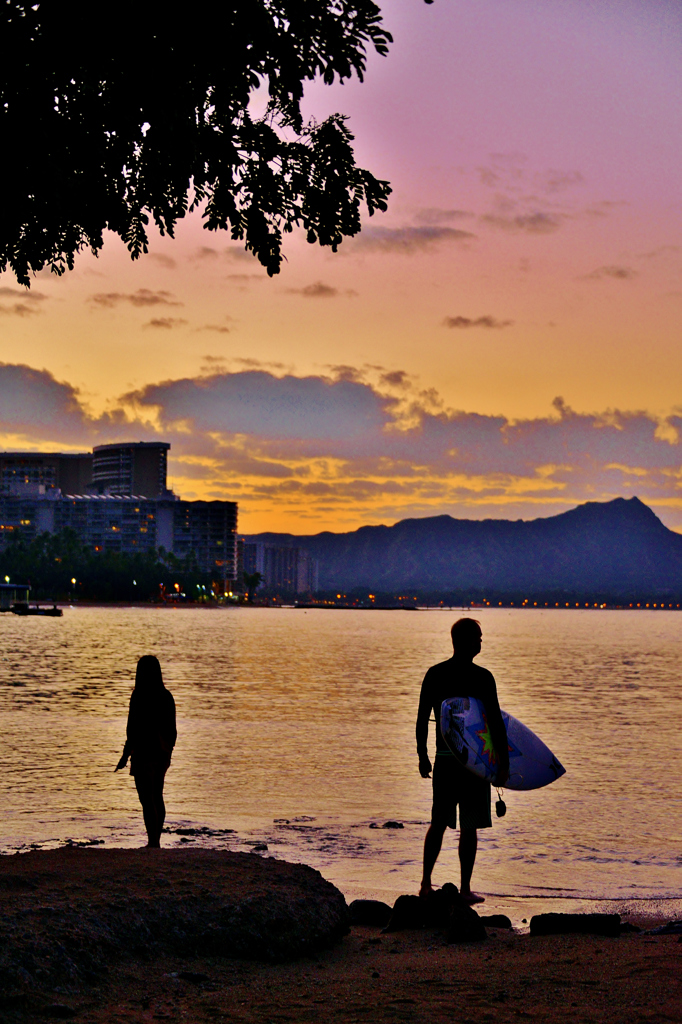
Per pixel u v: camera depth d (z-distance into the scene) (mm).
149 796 11812
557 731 30984
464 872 9586
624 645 125375
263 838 14734
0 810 16391
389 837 15023
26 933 6465
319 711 35969
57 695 40344
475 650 9609
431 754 24547
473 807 9516
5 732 27453
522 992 6262
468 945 8211
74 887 7488
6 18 7902
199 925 7211
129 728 12055
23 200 8734
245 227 9906
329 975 6938
